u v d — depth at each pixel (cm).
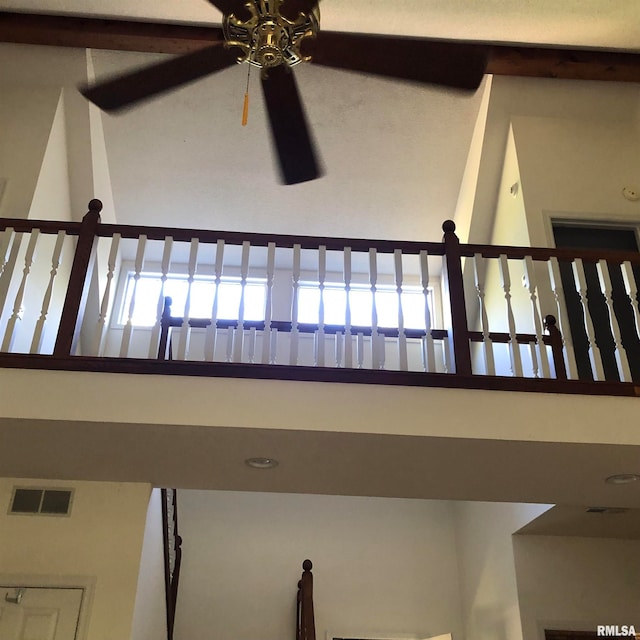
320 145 571
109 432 312
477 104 544
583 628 477
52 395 306
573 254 371
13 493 374
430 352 338
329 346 620
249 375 315
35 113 507
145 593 390
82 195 554
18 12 479
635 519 455
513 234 527
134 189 605
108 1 467
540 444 312
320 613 578
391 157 583
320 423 307
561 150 531
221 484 386
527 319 478
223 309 660
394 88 530
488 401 318
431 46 265
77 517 371
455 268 359
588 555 500
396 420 311
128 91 283
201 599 571
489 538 542
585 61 497
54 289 499
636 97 536
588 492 383
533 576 489
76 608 349
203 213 626
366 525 616
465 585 588
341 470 356
